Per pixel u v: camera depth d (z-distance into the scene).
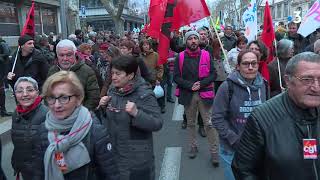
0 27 22.03
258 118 2.37
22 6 24.06
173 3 6.39
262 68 5.20
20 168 3.94
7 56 9.61
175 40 11.90
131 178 3.58
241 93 3.95
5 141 7.74
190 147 6.42
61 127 2.79
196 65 6.07
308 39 9.78
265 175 2.39
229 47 11.54
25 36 6.89
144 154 3.60
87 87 4.92
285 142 2.28
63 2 14.14
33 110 3.87
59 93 2.75
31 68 6.88
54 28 29.53
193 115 6.27
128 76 3.62
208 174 5.71
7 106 10.86
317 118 2.30
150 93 3.68
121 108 3.62
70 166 2.76
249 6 8.31
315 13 7.52
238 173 2.50
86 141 2.79
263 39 6.10
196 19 6.41
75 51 5.02
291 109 2.32
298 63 2.23
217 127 4.01
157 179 5.61
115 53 6.44
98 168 2.89
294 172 2.26
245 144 2.45
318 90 2.20
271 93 5.43
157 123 3.57
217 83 8.41
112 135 3.64
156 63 8.82
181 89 6.25
